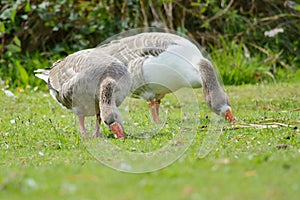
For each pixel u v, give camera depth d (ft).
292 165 25.67
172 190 21.58
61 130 39.73
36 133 39.06
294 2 70.85
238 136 36.11
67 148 34.55
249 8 72.38
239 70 63.77
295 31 71.87
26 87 58.75
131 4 64.90
